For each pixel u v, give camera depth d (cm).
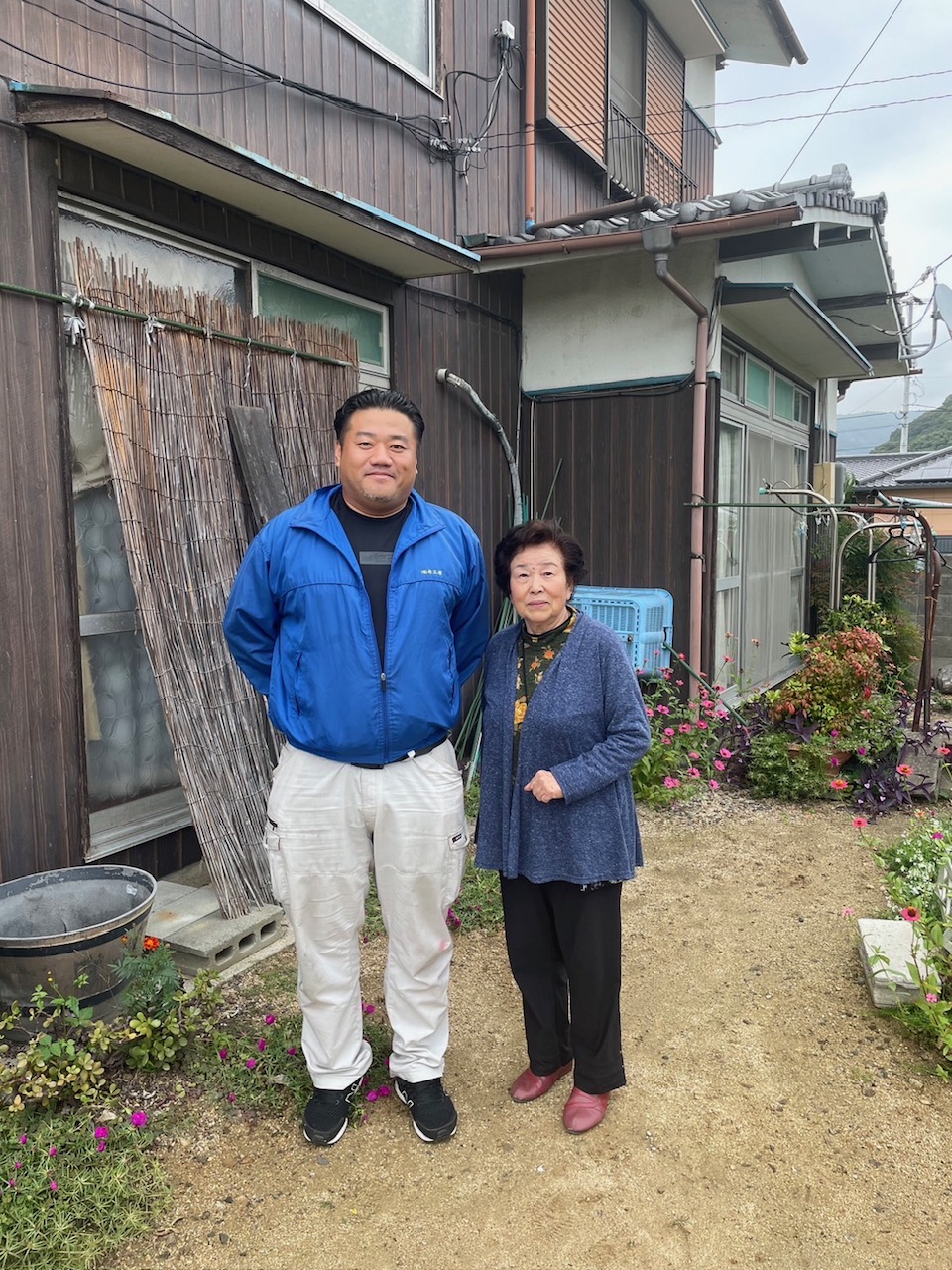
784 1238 200
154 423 329
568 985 240
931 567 595
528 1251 196
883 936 314
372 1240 198
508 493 619
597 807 218
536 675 225
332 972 222
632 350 592
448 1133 229
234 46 383
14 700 299
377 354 494
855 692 538
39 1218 194
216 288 388
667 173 902
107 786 348
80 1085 228
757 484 734
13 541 297
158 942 269
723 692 660
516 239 539
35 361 300
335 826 212
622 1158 224
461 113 552
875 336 919
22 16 293
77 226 323
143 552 319
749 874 406
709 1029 282
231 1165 220
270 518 367
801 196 479
